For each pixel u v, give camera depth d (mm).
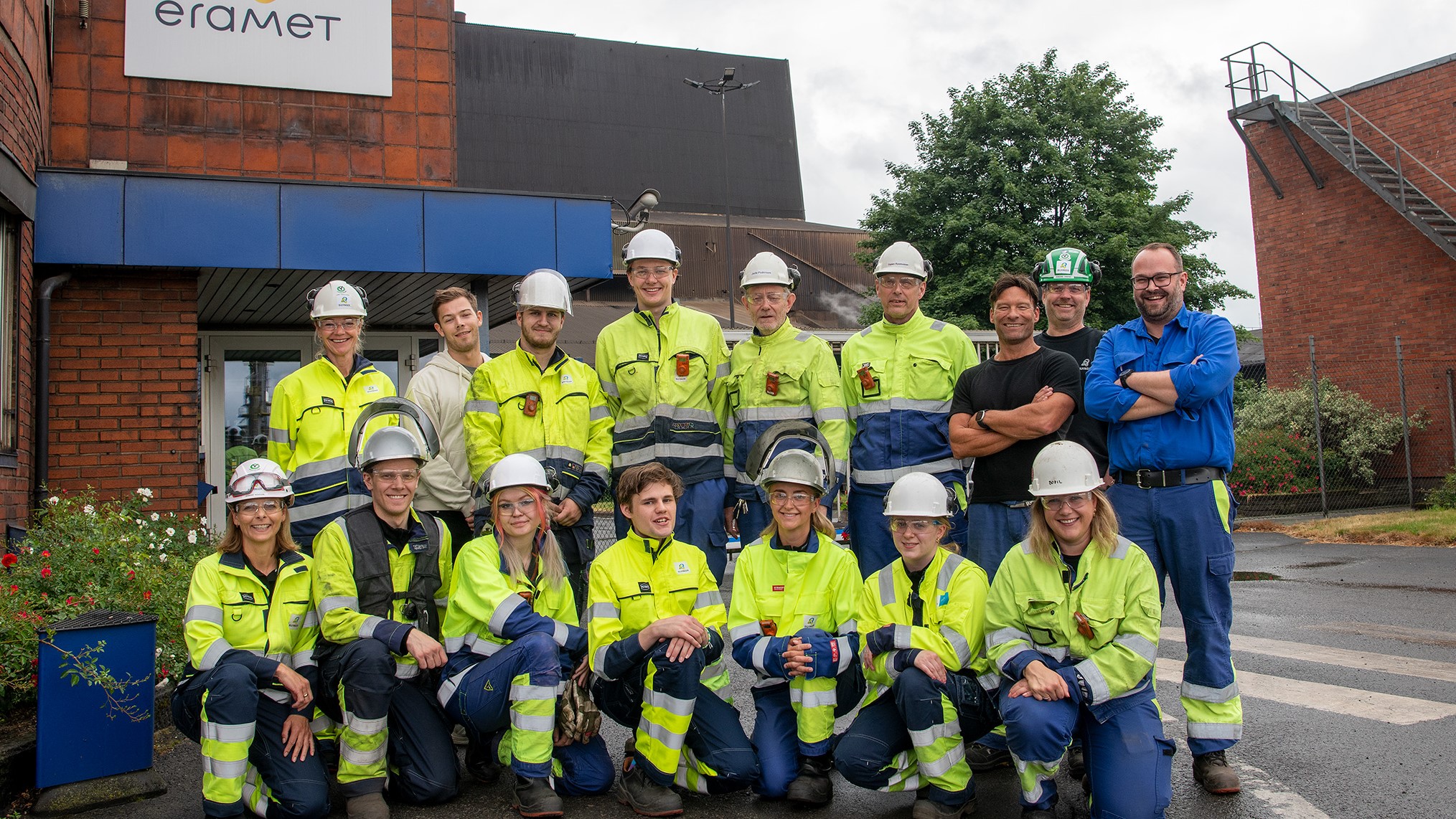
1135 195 25344
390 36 9648
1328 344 19797
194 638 4148
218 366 10703
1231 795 4105
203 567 4266
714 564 5477
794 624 4477
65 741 4281
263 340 10883
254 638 4289
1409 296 18688
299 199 8555
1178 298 4656
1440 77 18484
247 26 9188
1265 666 6184
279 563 4422
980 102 26438
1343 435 18484
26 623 4688
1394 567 10484
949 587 4309
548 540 4613
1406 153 18484
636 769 4309
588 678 4469
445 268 8977
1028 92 26500
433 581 4559
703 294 43188
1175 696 5742
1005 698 3924
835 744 4398
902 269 5340
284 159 9289
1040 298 5613
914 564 4352
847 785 4605
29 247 7543
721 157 52562
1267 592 9203
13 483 6938
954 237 26141
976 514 5004
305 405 5293
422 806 4309
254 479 4262
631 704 4453
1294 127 20094
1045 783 3906
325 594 4383
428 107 9758
